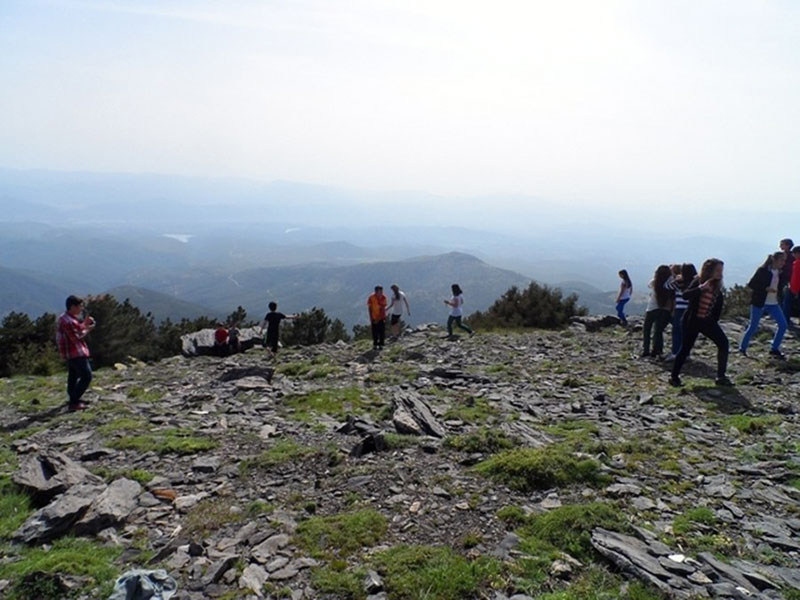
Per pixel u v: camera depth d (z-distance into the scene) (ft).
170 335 95.86
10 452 32.01
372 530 20.07
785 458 27.89
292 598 16.28
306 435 33.32
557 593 15.72
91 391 50.01
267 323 77.30
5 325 79.10
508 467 24.57
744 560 18.22
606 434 31.91
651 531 19.75
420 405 36.73
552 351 63.67
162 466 28.63
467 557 18.01
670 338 70.08
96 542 20.48
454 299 77.41
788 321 64.80
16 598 16.81
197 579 17.54
